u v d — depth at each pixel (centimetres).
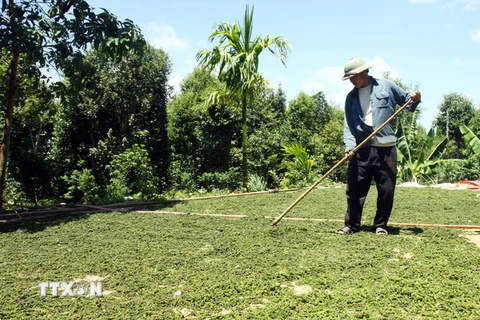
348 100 609
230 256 488
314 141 2617
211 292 373
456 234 589
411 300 353
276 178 2198
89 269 445
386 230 601
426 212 789
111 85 1961
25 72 806
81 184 1420
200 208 871
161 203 961
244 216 739
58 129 1977
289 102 3139
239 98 1540
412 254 494
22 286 400
